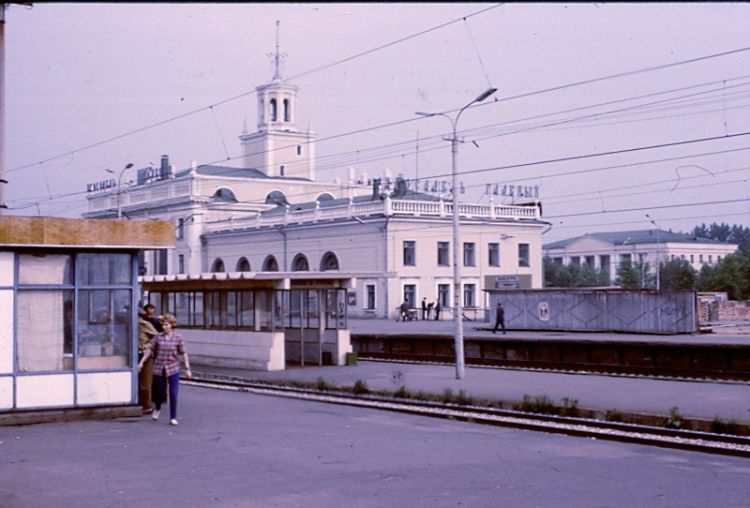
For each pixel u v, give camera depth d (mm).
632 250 113188
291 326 30953
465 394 20125
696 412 16953
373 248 62531
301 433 14570
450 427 15633
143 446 13086
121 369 16172
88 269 15953
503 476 10969
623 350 29125
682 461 12195
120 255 16250
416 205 63219
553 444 13656
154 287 32781
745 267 80375
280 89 89562
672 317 40781
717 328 46688
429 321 59125
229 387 23969
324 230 66625
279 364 27531
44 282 15570
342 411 17875
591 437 14570
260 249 73000
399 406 18719
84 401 15844
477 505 9383
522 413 17375
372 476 10922
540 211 70188
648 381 23453
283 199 84125
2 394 15156
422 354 35000
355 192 88812
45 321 15570
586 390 21203
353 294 64812
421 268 63281
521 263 69000
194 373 27250
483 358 32125
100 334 16062
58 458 12070
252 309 28406
